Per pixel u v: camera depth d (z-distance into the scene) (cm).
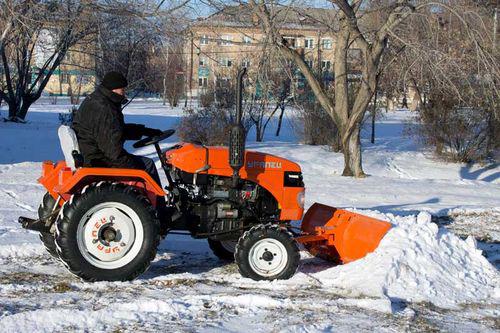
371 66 1803
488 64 1611
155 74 2255
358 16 1811
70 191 677
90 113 665
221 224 723
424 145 2539
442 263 695
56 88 6378
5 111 3581
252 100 2373
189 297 607
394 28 1684
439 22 1678
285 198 727
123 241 662
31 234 881
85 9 1528
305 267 764
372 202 1377
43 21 1526
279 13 1577
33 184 1387
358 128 1903
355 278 678
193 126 2483
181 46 1719
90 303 588
